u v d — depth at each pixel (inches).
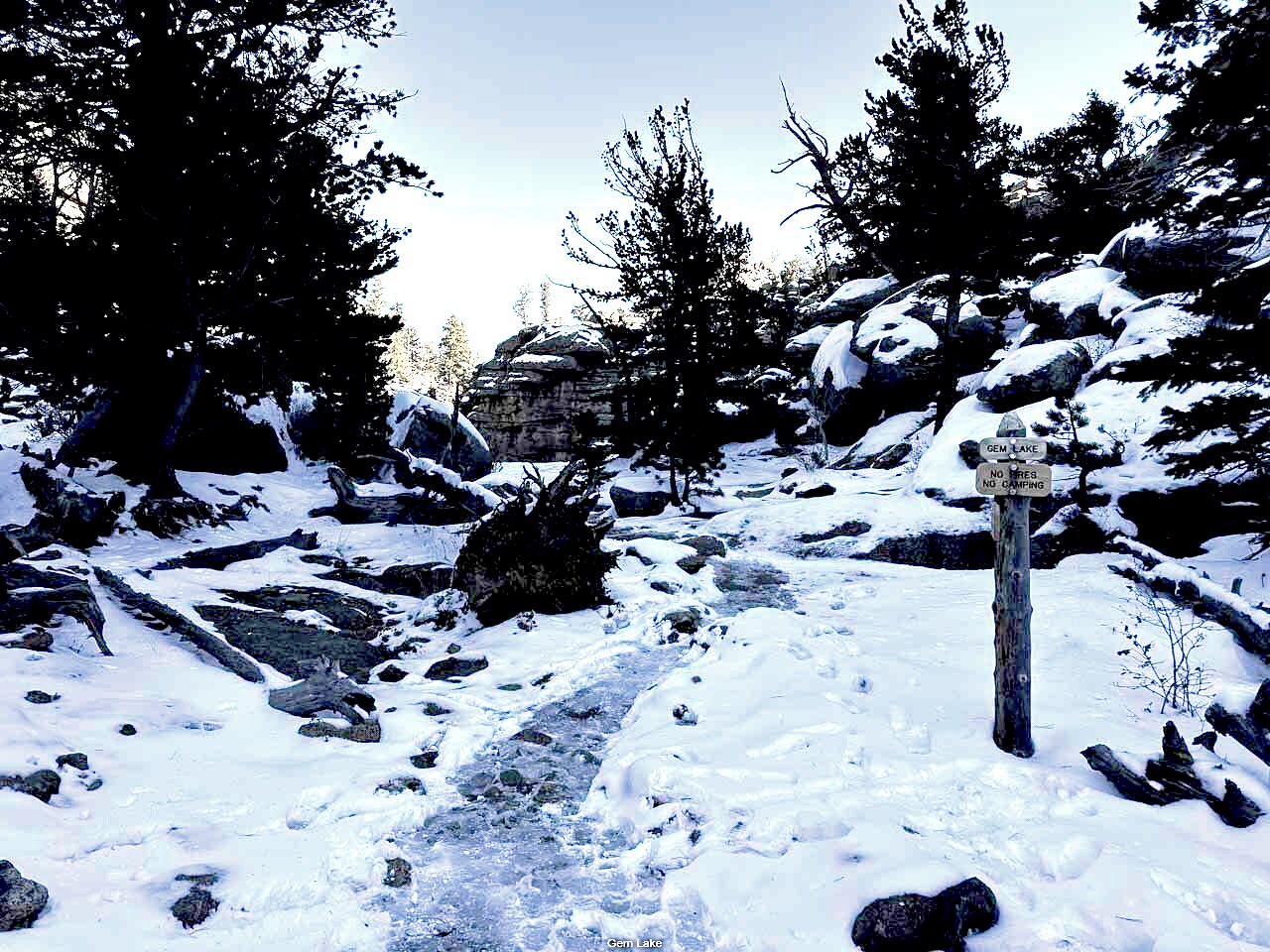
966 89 764.6
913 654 275.4
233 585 404.5
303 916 127.0
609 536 672.4
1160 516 457.7
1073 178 941.8
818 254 1598.2
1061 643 275.7
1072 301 812.0
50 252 553.0
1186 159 429.7
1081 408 500.4
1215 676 237.9
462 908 133.5
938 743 197.0
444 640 342.6
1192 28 407.2
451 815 174.1
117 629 273.7
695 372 818.8
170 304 617.0
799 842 148.9
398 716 235.6
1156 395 547.8
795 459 1136.8
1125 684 233.6
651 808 169.2
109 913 122.0
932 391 960.9
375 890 138.3
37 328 568.1
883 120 815.1
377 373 906.1
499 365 1856.5
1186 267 687.1
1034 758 185.0
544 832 166.1
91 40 543.8
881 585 415.8
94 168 591.5
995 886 131.3
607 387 1637.6
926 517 545.0
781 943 118.5
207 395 705.0
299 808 165.2
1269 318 353.1
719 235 820.0
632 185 823.1
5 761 160.4
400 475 749.9
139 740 191.5
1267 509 411.8
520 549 365.1
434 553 538.3
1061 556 464.4
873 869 129.9
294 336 703.1
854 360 1061.1
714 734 209.5
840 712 215.2
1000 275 837.2
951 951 113.5
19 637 238.5
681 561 467.5
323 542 570.9
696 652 300.7
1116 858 133.1
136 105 550.0
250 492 675.4
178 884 132.6
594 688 269.0
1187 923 113.0
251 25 596.1
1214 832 143.9
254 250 629.9
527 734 225.3
